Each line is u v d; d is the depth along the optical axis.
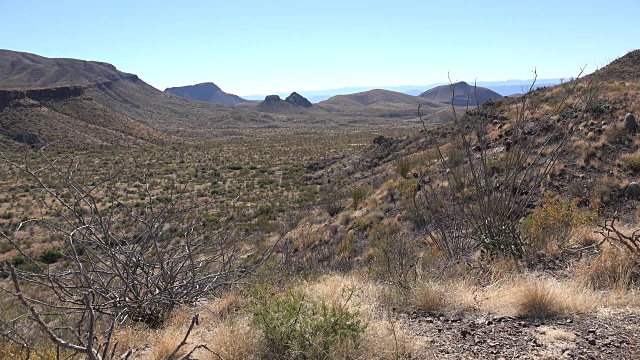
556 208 8.24
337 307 4.00
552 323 4.29
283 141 85.31
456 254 7.32
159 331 4.68
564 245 7.13
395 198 19.91
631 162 15.16
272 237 17.78
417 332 4.14
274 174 47.78
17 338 3.80
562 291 4.89
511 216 7.42
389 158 35.72
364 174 34.62
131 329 4.51
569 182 15.17
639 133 16.69
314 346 3.51
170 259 5.48
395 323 4.19
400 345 3.66
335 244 16.84
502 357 3.53
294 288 5.04
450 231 8.30
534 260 6.69
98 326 4.58
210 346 3.82
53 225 4.39
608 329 4.04
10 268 2.03
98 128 81.62
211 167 52.75
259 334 3.83
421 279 5.55
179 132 118.31
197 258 7.12
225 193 37.16
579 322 4.27
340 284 5.62
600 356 3.48
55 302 5.55
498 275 5.74
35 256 18.53
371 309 4.77
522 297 4.71
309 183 40.91
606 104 19.06
